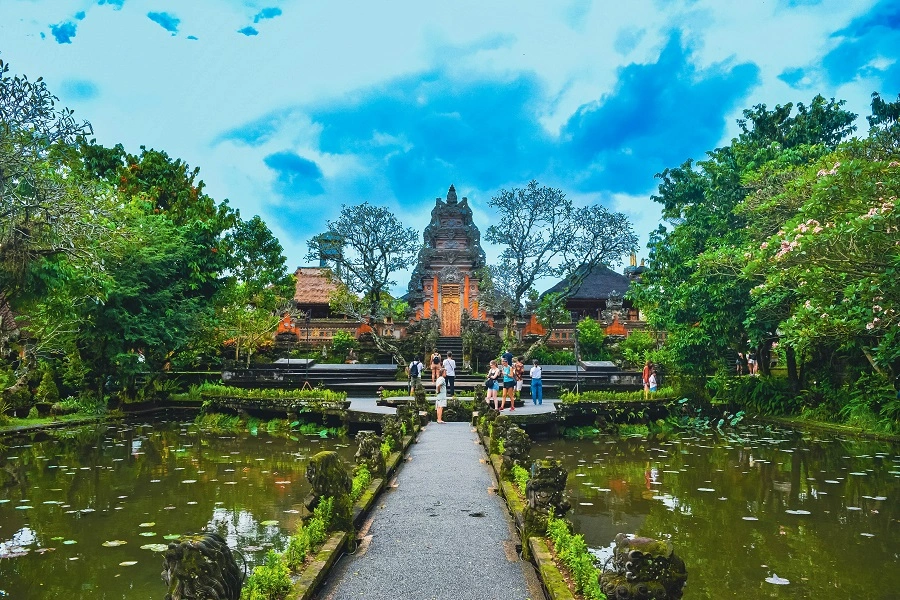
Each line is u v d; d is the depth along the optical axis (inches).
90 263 620.4
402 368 1139.9
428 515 286.0
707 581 233.1
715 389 916.0
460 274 1488.7
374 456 347.9
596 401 700.7
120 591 222.4
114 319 815.7
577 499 362.3
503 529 263.0
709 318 844.0
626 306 1722.4
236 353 1261.1
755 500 358.9
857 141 512.4
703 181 989.2
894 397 652.7
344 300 1346.0
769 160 834.2
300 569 194.1
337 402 690.2
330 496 234.8
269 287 1360.7
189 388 1030.4
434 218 1550.2
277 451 553.6
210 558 129.6
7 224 532.7
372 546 239.5
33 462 490.0
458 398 795.4
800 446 586.9
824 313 500.7
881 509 338.0
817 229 453.4
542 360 1288.1
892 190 437.4
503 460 345.7
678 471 450.0
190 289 958.4
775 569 245.4
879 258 445.7
